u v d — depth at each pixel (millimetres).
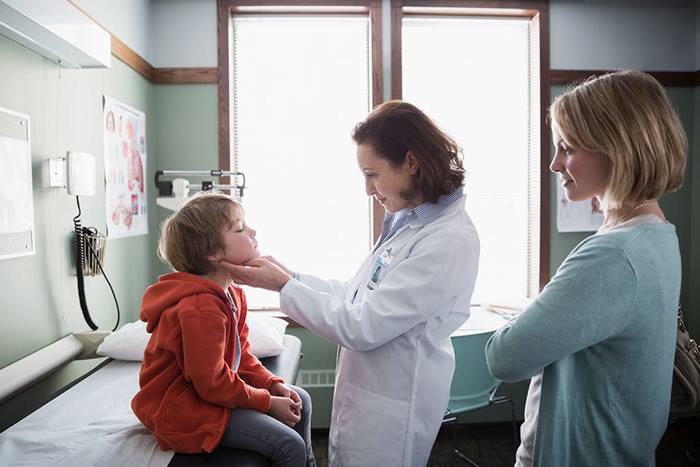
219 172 2279
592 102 794
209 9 2611
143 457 1066
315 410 2629
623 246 749
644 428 799
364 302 1115
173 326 1106
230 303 1209
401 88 2686
